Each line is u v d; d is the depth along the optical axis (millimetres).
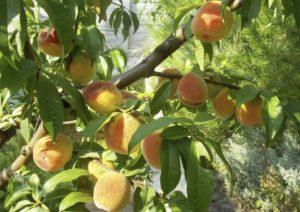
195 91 692
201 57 758
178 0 2105
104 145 697
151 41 2605
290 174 2160
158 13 2275
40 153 630
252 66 1911
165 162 465
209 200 455
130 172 620
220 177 2590
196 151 466
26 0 716
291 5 634
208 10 641
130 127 542
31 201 698
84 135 535
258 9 620
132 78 698
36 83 551
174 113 837
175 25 670
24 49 555
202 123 485
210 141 477
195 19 653
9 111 820
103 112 603
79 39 685
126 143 542
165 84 702
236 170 2422
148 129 442
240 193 2410
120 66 1005
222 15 599
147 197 620
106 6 804
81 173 612
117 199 589
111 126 549
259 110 653
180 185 1954
